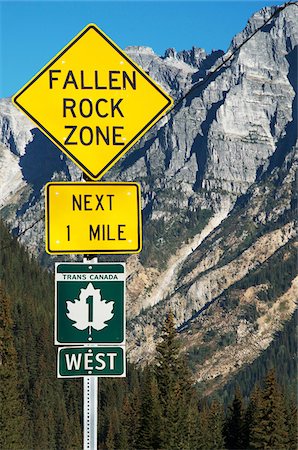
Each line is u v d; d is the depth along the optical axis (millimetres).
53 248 14930
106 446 175625
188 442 135625
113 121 15680
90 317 14820
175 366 149250
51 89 15648
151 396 135750
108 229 15031
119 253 15016
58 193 15016
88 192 15062
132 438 164625
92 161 15625
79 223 15016
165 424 134625
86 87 15711
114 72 15734
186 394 149750
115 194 15086
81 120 15641
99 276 14906
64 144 15594
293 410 131625
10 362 140750
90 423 14625
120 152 15648
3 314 142500
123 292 14922
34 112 15609
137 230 15047
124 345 14836
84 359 14734
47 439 185000
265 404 126250
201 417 145375
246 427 141125
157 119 15766
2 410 137250
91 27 15719
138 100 15734
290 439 130000
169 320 149250
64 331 14766
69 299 14836
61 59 15664
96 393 14711
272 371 128125
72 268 14891
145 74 15750
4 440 136500
